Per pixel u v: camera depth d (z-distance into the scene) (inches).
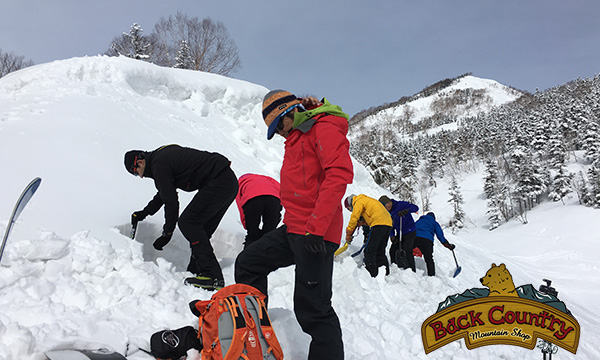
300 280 85.1
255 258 93.2
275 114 87.4
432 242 245.4
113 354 75.7
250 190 151.8
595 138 1862.7
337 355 84.5
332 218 79.4
